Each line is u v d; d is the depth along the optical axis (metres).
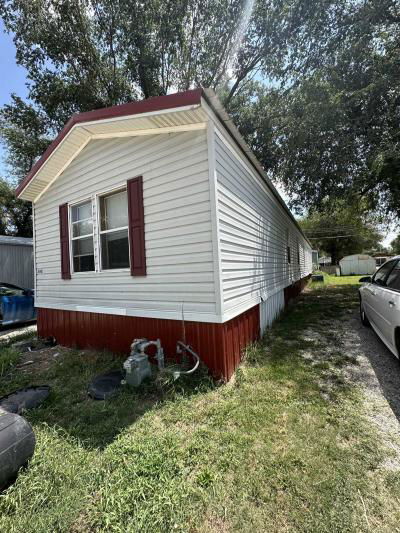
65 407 2.82
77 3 9.33
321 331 5.32
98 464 1.96
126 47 10.58
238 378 3.29
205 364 3.30
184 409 2.63
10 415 1.95
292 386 3.07
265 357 3.99
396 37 8.24
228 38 10.67
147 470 1.86
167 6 9.84
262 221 5.58
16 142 12.25
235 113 11.89
